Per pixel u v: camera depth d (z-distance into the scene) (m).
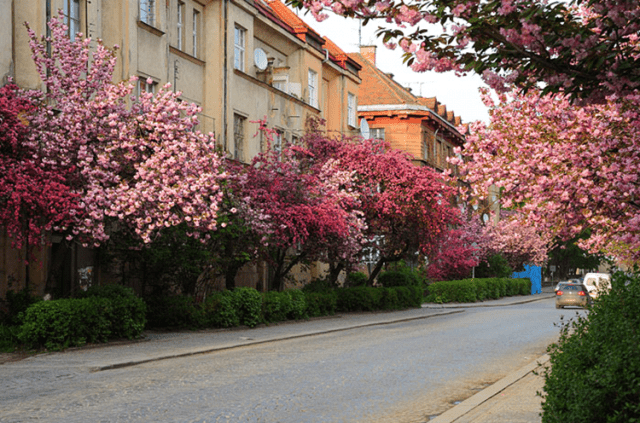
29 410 9.95
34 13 20.12
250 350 18.31
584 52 6.91
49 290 19.09
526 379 13.23
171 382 12.63
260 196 26.94
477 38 7.12
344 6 7.18
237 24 32.06
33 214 16.78
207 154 19.75
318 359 16.39
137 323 19.58
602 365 6.68
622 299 8.16
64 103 18.61
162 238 21.91
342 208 31.61
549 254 86.06
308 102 39.47
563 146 13.31
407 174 35.00
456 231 55.47
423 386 12.77
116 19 24.16
